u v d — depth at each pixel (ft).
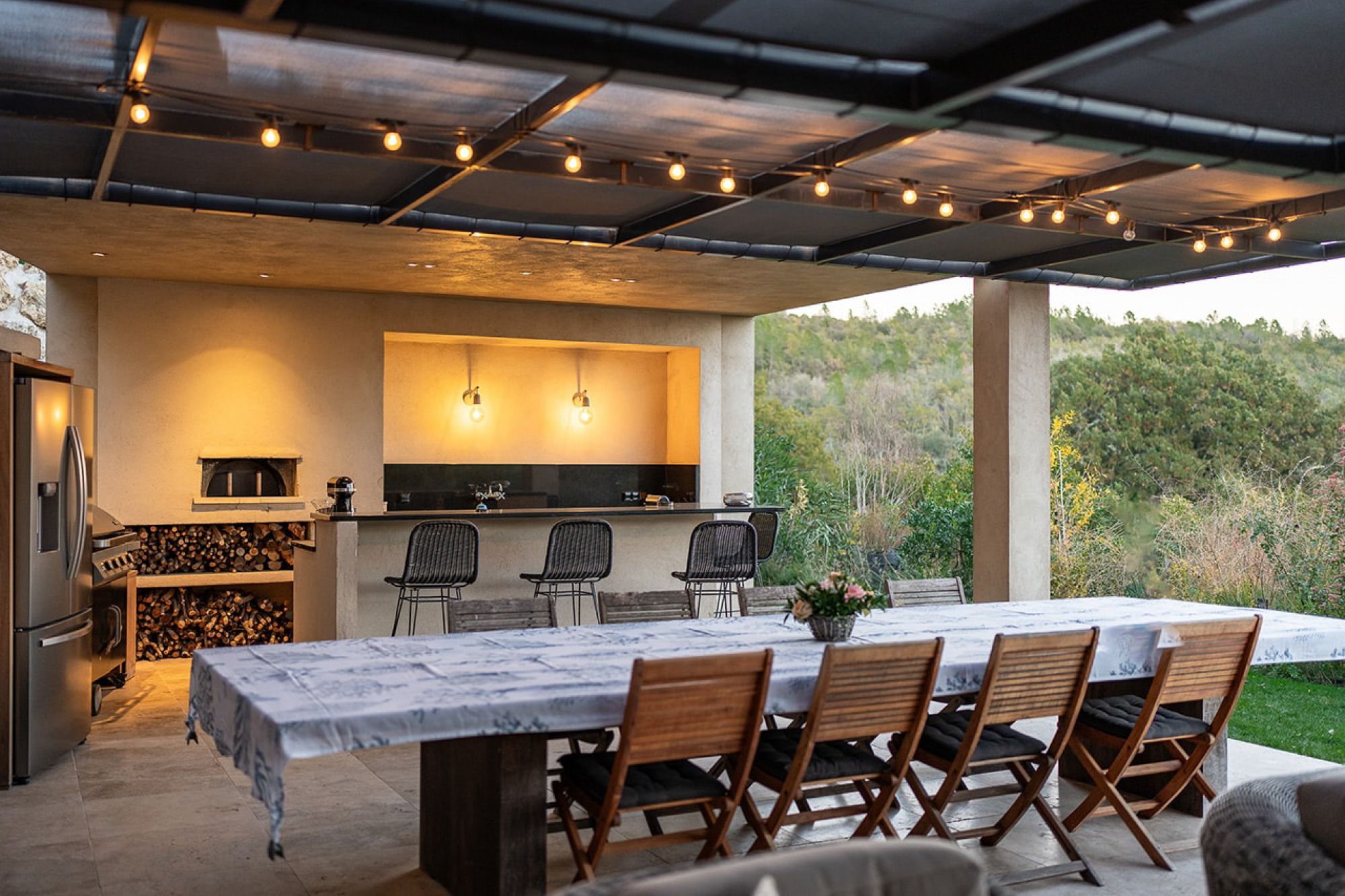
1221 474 43.62
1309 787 7.54
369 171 17.19
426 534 23.44
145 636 29.25
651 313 34.04
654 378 36.81
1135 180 16.57
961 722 14.70
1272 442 44.21
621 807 11.72
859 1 10.54
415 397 33.78
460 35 10.38
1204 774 16.44
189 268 26.94
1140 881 13.60
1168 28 9.97
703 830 12.46
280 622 30.78
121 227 21.98
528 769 11.93
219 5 9.48
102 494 28.37
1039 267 24.30
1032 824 15.71
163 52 12.04
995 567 27.12
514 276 27.71
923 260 24.53
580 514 26.45
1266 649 15.81
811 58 11.87
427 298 31.42
